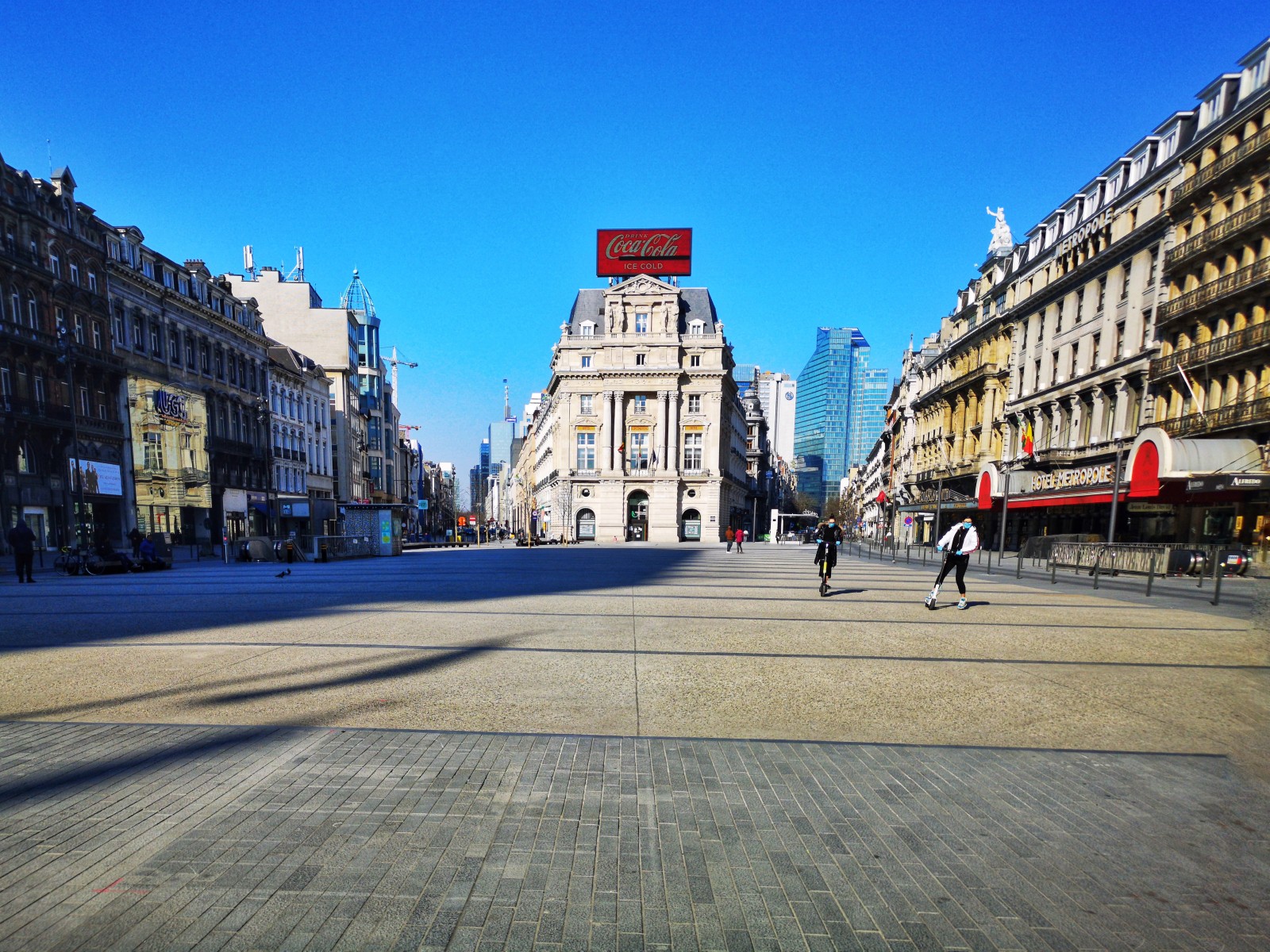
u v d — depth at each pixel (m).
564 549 39.91
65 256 28.52
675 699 5.43
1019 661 6.99
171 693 5.54
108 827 3.17
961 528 11.09
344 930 2.43
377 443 77.56
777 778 3.82
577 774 3.84
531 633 8.38
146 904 2.56
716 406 59.12
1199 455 18.91
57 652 7.18
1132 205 29.16
